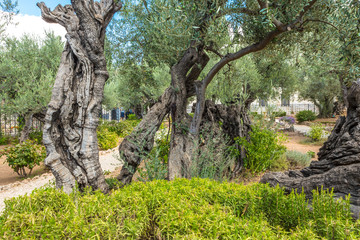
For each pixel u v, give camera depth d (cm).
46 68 1145
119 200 223
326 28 439
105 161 847
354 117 330
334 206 198
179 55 572
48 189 232
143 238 197
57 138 341
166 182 290
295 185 316
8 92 1125
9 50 1139
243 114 641
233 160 555
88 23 354
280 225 214
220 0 367
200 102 509
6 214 193
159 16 398
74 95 355
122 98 1670
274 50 645
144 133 493
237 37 507
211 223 179
